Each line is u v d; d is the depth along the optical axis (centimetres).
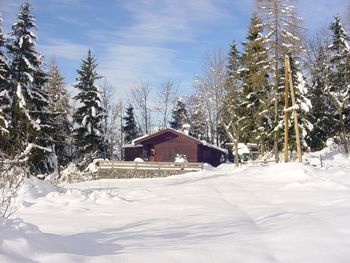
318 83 4359
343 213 915
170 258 597
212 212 1112
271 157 4150
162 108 7119
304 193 1456
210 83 5438
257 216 1040
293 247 675
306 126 3472
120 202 1341
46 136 3262
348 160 3597
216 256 617
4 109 2788
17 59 3153
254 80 3672
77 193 1455
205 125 6900
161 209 1192
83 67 4519
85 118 4347
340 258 609
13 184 1263
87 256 561
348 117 4091
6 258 472
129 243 704
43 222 959
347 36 4131
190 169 3534
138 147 5103
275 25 3391
